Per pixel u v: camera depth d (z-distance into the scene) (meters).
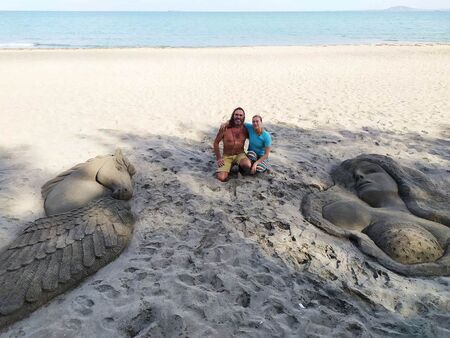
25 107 9.65
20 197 5.00
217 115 9.24
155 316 3.21
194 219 4.66
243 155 5.71
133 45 32.41
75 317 3.18
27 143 6.98
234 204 5.00
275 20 98.69
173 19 101.56
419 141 7.67
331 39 41.34
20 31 49.31
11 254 3.56
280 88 12.62
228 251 4.08
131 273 3.72
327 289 3.60
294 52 23.94
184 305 3.34
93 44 33.25
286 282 3.68
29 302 3.17
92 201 4.54
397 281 3.72
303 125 8.53
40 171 5.76
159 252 4.06
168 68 16.69
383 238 4.19
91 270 3.63
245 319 3.23
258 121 5.49
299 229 4.50
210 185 5.48
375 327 3.20
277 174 5.84
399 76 15.09
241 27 63.50
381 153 6.97
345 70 16.61
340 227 4.54
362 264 3.95
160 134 7.71
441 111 9.91
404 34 48.28
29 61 18.17
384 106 10.35
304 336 3.10
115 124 8.34
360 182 5.38
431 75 15.30
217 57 20.86
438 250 4.06
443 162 6.69
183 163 6.21
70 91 11.69
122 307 3.30
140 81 13.52
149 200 5.05
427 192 5.14
